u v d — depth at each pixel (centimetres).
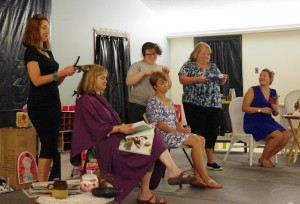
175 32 836
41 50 310
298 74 773
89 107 296
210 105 432
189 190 367
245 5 746
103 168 290
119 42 657
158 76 375
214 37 818
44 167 308
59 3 536
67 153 409
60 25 539
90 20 596
